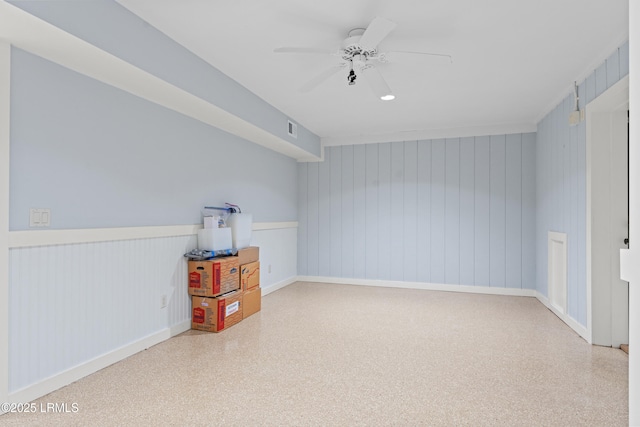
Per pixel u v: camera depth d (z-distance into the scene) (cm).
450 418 210
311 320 396
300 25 261
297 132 519
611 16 247
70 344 253
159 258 331
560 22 255
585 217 336
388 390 242
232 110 362
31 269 229
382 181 579
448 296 512
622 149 318
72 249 254
